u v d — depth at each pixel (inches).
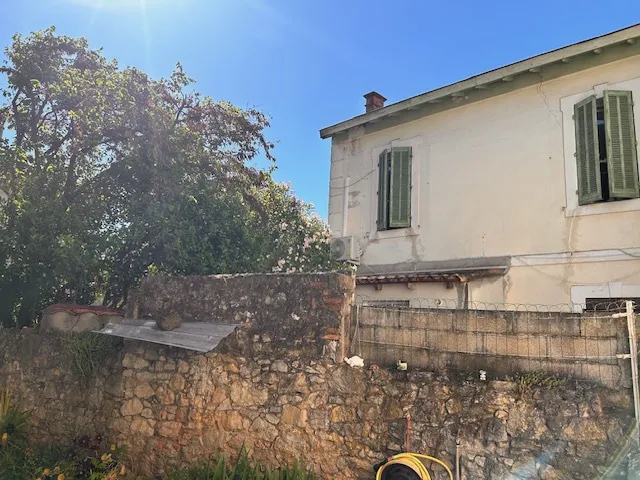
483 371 177.2
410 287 394.9
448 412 177.2
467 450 170.4
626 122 319.6
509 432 166.2
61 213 294.0
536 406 165.2
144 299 260.7
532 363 171.9
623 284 310.2
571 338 167.5
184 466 221.8
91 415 253.6
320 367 204.2
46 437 263.3
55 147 345.1
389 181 440.8
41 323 285.7
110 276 340.2
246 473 200.2
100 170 350.6
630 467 147.2
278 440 205.5
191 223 322.3
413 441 179.6
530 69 356.5
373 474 183.8
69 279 305.6
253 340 223.6
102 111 313.4
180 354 237.9
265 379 215.0
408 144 435.5
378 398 190.7
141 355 246.5
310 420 201.0
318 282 215.8
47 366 274.7
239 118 358.9
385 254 434.9
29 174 304.3
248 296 232.1
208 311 240.5
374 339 202.1
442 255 397.4
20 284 319.3
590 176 327.0
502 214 369.7
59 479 215.8
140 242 320.8
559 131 349.7
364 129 472.4
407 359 193.6
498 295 358.3
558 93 353.7
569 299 329.7
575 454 156.5
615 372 159.3
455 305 371.9
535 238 350.9
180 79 345.4
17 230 282.8
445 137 412.2
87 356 260.1
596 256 322.7
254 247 346.3
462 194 394.3
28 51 352.5
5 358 291.9
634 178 313.1
